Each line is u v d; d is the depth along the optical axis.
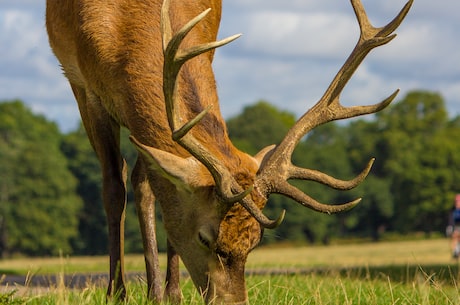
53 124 178.12
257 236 13.18
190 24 12.41
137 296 15.62
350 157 198.25
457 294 15.60
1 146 150.38
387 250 130.88
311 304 15.51
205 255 13.35
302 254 115.88
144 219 15.68
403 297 16.23
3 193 146.25
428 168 180.38
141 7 14.90
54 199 146.25
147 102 14.12
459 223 68.19
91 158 152.75
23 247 145.50
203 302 13.30
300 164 180.25
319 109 13.92
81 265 48.25
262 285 17.47
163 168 13.03
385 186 183.75
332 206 13.05
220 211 13.06
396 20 13.98
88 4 15.18
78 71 16.02
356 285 18.64
